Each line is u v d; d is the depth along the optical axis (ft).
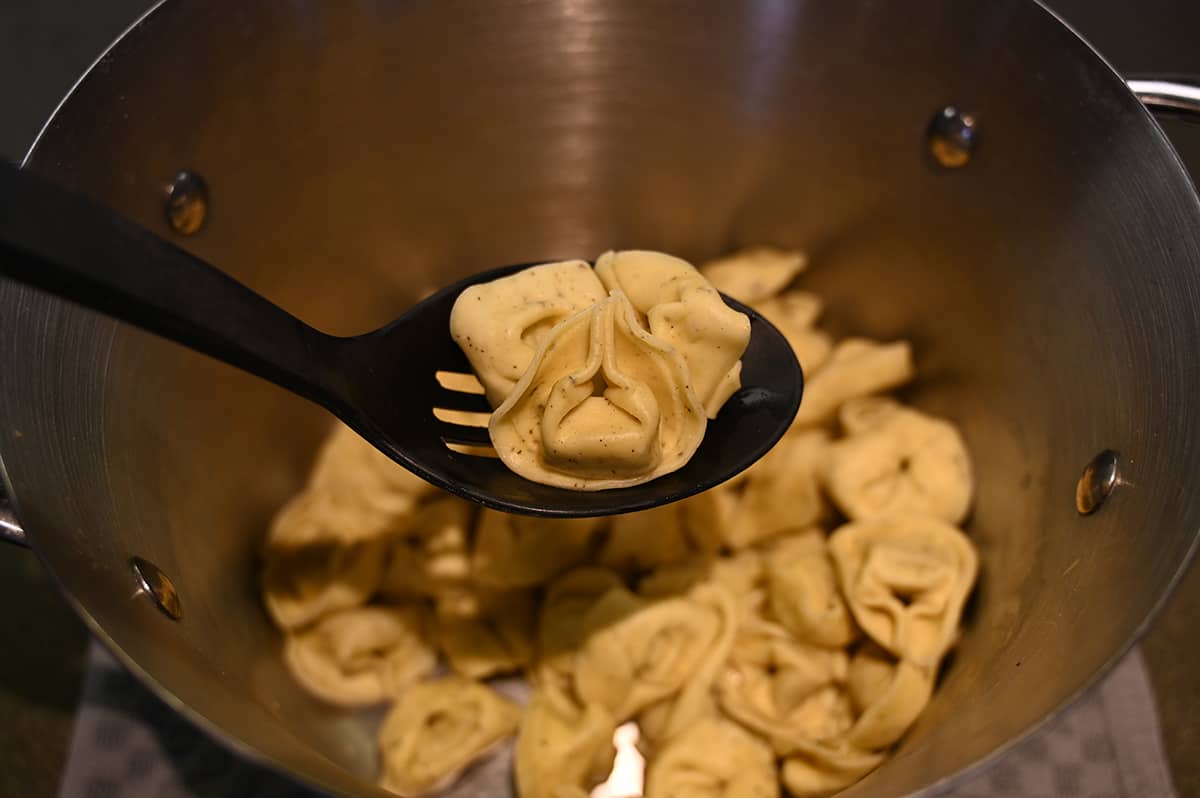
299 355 0.73
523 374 0.83
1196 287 0.78
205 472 0.97
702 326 0.83
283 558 1.05
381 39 0.95
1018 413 0.99
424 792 0.99
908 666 0.95
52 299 0.80
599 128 1.05
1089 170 0.88
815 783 0.96
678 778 0.97
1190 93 0.84
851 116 1.00
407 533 1.07
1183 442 0.77
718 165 1.07
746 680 1.04
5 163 0.55
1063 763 1.00
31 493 0.74
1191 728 1.01
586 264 0.90
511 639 1.05
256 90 0.91
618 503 0.80
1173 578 0.71
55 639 1.09
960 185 0.98
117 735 1.02
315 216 1.00
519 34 0.98
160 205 0.89
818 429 1.13
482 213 1.09
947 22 0.91
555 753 0.96
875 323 1.13
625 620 1.00
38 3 1.28
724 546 1.09
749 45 0.99
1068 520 0.88
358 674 1.05
